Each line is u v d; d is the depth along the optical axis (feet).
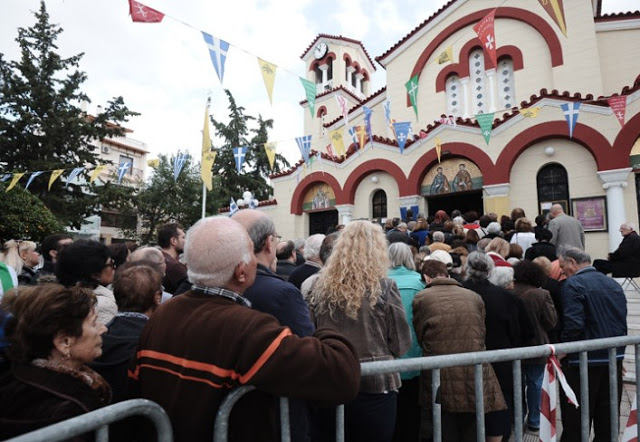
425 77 50.72
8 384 5.09
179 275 14.20
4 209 46.70
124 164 39.24
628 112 30.48
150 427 4.86
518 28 44.91
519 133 34.73
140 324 7.58
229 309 5.01
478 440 6.98
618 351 11.44
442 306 10.36
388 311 8.74
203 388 4.62
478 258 12.53
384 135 54.54
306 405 5.99
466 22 47.34
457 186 38.34
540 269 13.92
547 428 7.88
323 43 75.72
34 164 62.69
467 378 9.94
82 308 5.65
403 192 40.75
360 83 81.25
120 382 6.84
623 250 22.95
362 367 5.84
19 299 5.54
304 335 6.70
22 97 65.31
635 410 9.16
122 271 8.20
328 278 8.82
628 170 29.94
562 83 41.14
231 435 4.81
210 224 5.56
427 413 11.39
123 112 71.77
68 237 15.55
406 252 12.29
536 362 12.64
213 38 16.55
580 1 41.63
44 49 68.03
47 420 4.77
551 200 33.73
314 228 49.29
